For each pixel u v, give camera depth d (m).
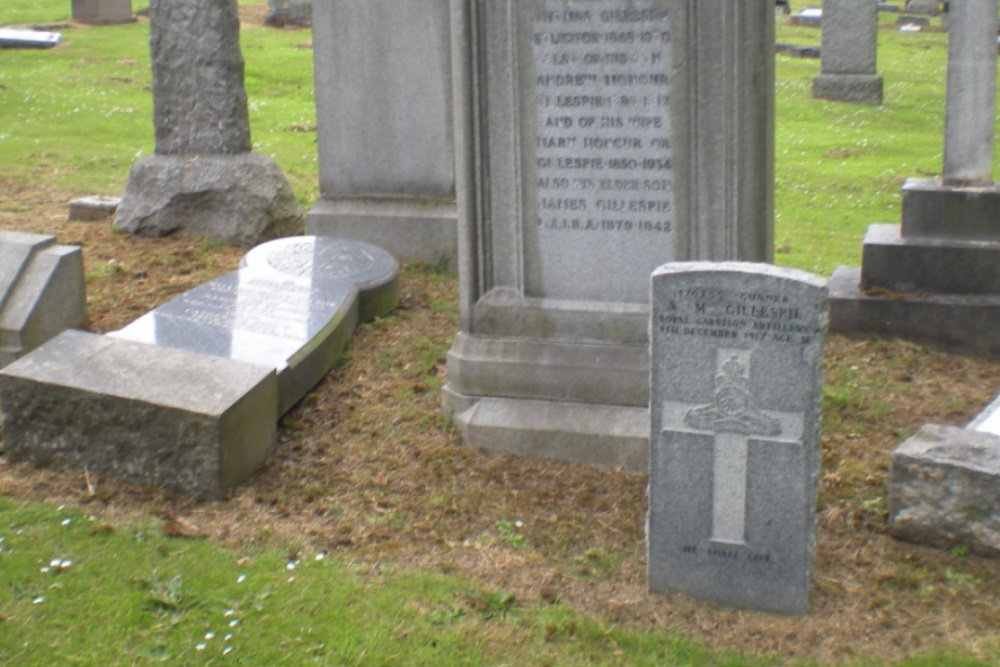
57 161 9.28
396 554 4.09
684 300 3.74
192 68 6.84
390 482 4.48
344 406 4.96
